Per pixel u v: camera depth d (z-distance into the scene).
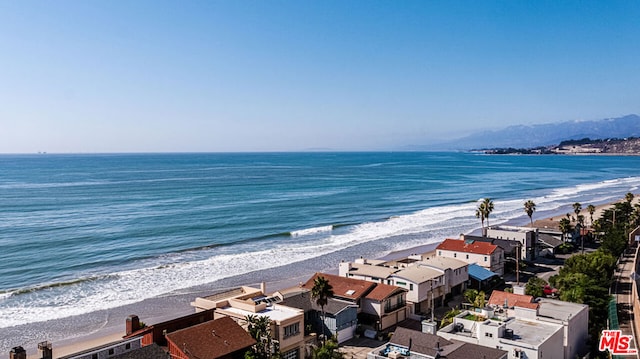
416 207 175.38
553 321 49.12
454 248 87.12
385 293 62.09
